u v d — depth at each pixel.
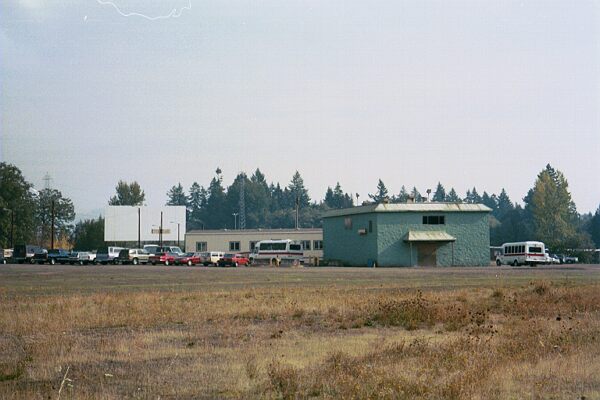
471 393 11.89
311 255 112.88
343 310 26.08
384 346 17.33
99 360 16.08
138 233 135.12
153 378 13.91
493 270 69.06
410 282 45.75
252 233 115.12
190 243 116.56
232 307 27.17
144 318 23.95
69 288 40.38
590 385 12.75
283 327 21.97
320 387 12.53
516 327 20.77
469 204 89.44
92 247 141.38
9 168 144.38
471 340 17.81
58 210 180.75
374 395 11.73
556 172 142.25
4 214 140.25
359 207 92.00
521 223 150.00
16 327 21.84
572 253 118.62
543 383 12.80
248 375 13.84
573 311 26.03
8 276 55.94
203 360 15.92
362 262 90.06
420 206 87.94
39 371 14.80
